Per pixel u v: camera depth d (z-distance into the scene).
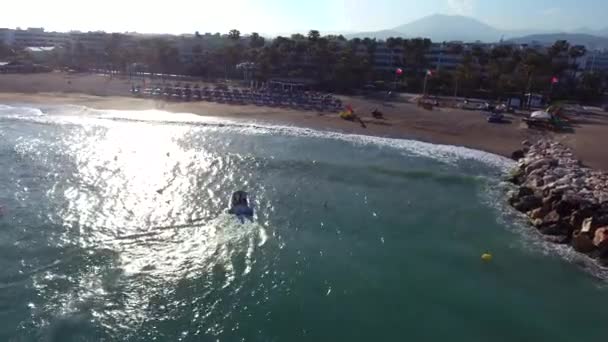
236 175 38.62
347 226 29.64
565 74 110.75
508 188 37.72
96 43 158.12
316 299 22.02
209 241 27.00
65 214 29.78
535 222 30.42
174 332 19.56
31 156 41.94
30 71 115.94
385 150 48.78
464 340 19.66
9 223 28.06
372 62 117.94
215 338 19.31
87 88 85.81
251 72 106.75
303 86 95.12
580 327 20.73
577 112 79.00
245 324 20.20
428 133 56.81
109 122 58.22
